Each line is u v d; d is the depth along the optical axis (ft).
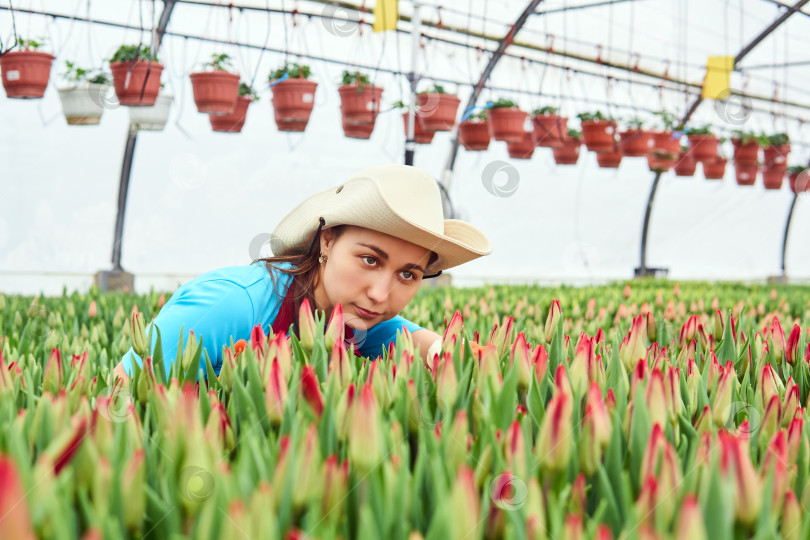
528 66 28.50
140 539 2.41
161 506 2.45
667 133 28.86
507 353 4.68
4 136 23.79
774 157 34.01
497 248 35.04
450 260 6.20
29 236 25.48
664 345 6.40
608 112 27.68
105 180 26.00
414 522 2.57
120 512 2.36
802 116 39.01
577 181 34.32
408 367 4.02
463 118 25.03
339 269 5.54
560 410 2.84
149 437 3.16
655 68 30.07
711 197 39.42
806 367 4.96
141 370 4.08
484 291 17.11
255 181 27.02
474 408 3.52
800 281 47.73
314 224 5.80
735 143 32.50
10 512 1.89
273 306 5.93
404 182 5.61
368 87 21.93
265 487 2.17
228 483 2.37
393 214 5.13
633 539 2.28
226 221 27.32
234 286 5.77
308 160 27.37
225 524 2.08
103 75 19.79
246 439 2.91
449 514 2.17
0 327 8.79
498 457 2.79
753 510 2.45
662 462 2.54
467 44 25.96
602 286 21.15
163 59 20.44
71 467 2.55
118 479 2.37
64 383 4.30
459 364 4.17
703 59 30.89
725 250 42.68
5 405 3.24
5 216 24.85
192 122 25.48
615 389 4.08
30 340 6.53
